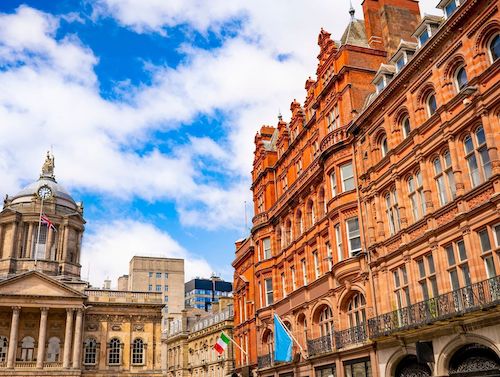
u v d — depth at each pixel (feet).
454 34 79.87
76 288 241.55
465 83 78.64
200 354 275.18
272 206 153.89
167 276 448.65
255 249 161.17
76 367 215.51
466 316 67.87
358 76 113.39
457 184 75.66
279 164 156.66
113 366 231.71
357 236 103.76
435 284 80.74
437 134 81.10
